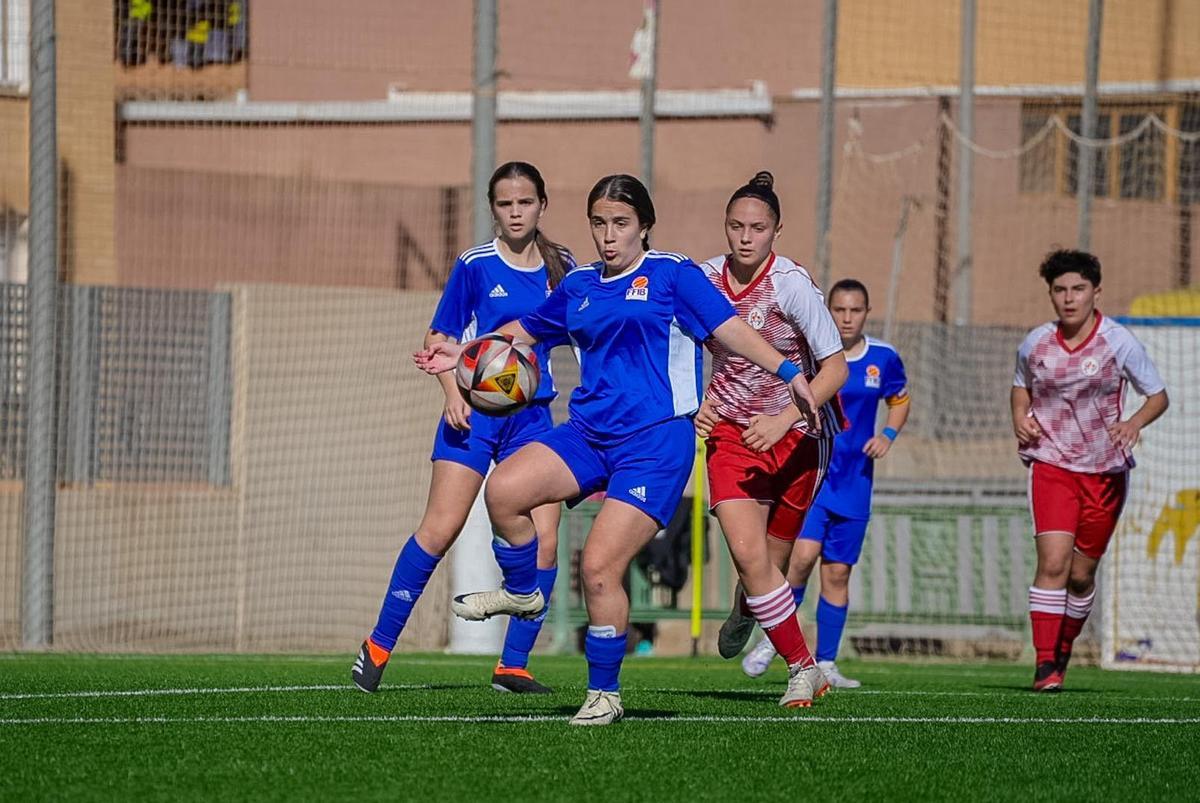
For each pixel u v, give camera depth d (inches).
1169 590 1403.8
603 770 549.6
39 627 1369.3
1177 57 2393.0
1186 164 2390.5
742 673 1198.9
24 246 1578.5
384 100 2272.4
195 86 2103.8
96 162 1674.5
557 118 2340.1
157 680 938.1
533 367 701.3
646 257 646.5
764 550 764.0
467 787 511.5
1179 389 1402.6
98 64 1676.9
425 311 1534.2
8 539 1389.0
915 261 2363.4
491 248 829.8
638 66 2348.7
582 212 2310.5
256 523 1454.2
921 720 743.1
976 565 1510.8
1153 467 1409.9
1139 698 937.5
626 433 642.2
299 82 2214.6
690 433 652.7
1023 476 1578.5
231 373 1471.5
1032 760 608.4
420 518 1519.4
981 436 1736.0
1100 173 2399.1
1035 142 2351.1
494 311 824.3
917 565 1517.0
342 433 1489.9
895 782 545.6
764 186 756.0
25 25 1563.7
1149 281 2393.0
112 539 1407.5
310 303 1485.0
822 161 1540.4
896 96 2397.9
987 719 759.7
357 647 1485.0
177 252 2076.8
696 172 2333.9
